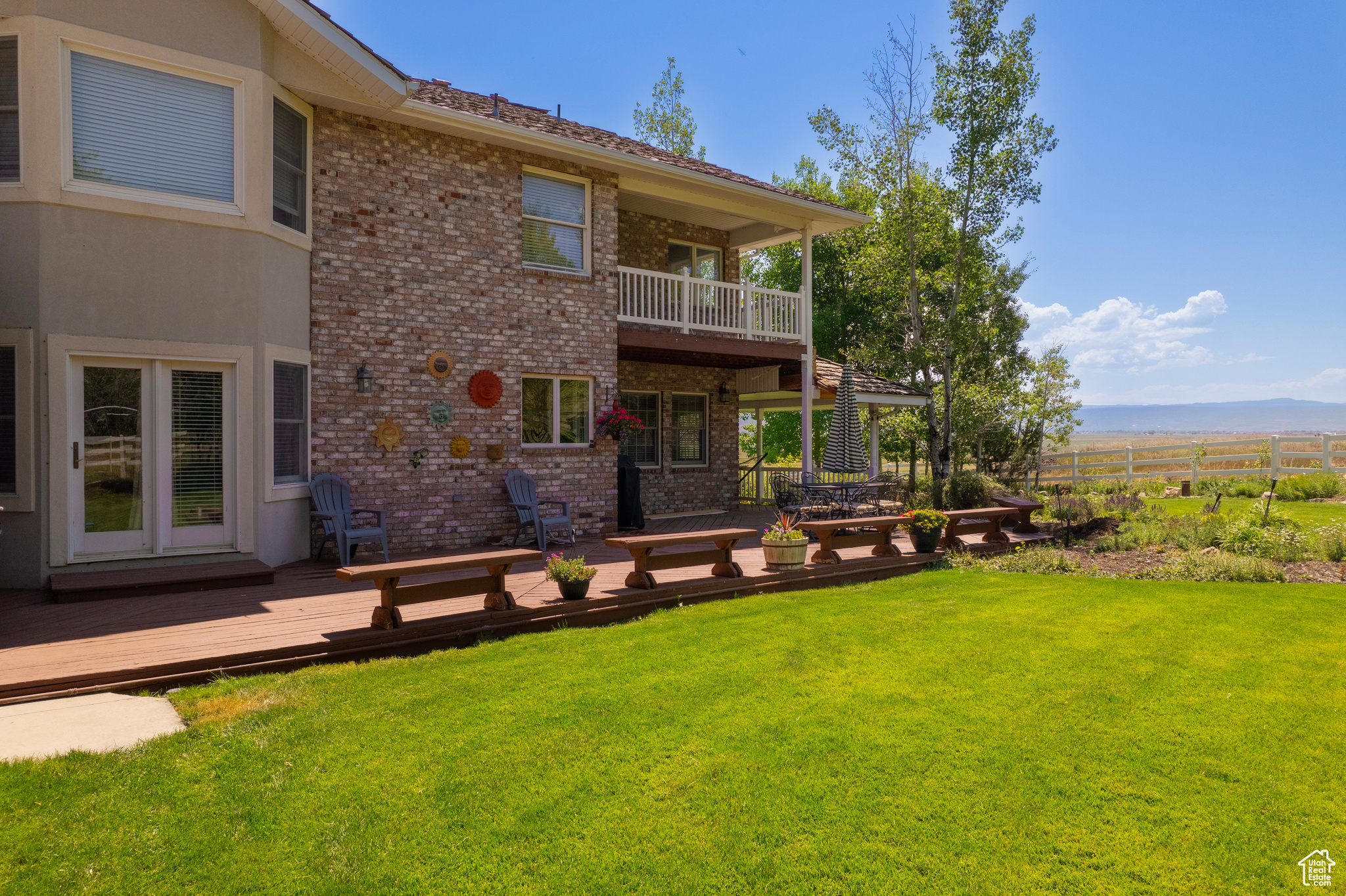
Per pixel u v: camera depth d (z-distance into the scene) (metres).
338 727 4.54
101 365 7.91
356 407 9.91
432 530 10.52
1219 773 4.10
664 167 12.09
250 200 8.52
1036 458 23.47
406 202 10.25
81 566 7.79
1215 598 7.95
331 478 9.52
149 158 8.02
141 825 3.52
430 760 4.16
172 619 6.54
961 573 9.86
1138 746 4.40
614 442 12.49
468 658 5.94
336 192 9.73
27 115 7.44
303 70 9.03
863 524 9.88
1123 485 20.70
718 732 4.56
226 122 8.44
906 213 18.41
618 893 3.15
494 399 11.01
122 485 8.03
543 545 10.73
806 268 15.12
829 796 3.87
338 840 3.46
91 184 7.71
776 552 9.12
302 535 9.52
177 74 8.16
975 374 23.31
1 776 3.85
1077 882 3.22
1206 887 3.19
